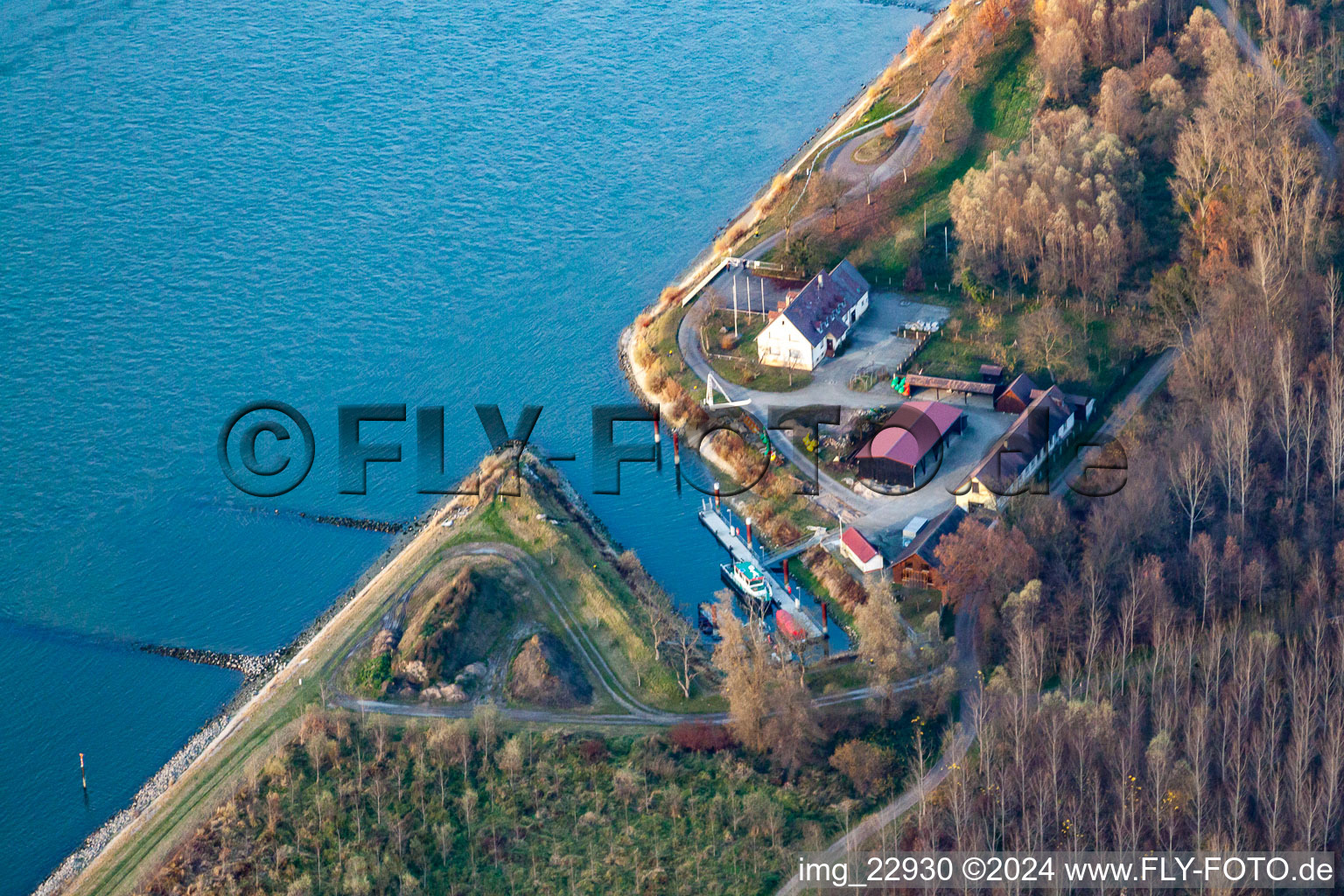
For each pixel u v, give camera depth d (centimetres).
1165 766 19738
